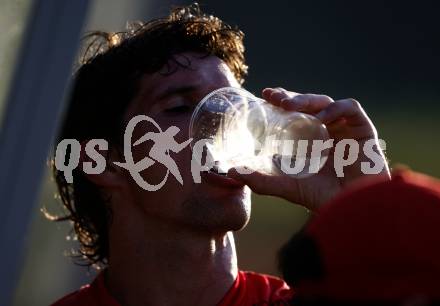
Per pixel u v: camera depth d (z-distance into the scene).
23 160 5.13
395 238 4.26
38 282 9.59
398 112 27.58
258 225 19.31
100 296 7.52
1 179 5.11
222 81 7.41
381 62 29.91
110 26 10.09
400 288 4.23
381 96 28.62
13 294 5.11
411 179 4.53
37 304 9.59
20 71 5.19
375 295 4.27
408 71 29.88
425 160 24.45
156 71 7.40
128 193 7.43
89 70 7.75
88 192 7.80
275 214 19.84
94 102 7.61
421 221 4.27
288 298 7.38
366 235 4.33
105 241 7.86
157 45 7.47
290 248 4.67
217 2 28.88
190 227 7.18
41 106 5.18
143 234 7.34
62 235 9.70
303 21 29.91
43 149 5.16
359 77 29.33
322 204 7.24
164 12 10.61
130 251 7.41
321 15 30.16
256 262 17.91
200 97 7.32
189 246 7.23
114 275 7.53
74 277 10.03
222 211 7.07
